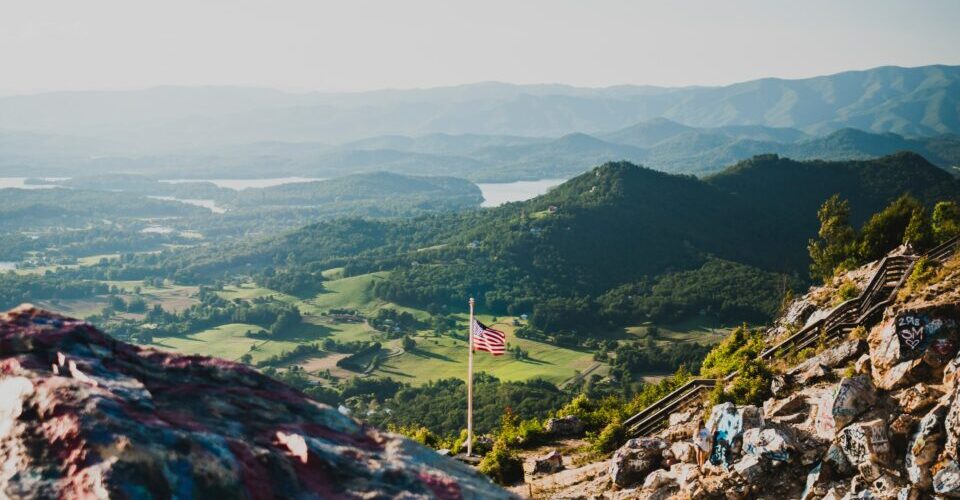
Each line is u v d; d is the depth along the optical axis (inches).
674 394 1035.3
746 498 669.3
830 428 669.3
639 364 6688.0
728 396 921.5
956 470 564.7
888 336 718.5
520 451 1114.1
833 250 2448.3
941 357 674.8
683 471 746.2
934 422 596.1
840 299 1278.3
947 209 1734.7
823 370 863.1
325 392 6501.0
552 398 5290.4
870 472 612.4
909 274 1037.2
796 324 1352.1
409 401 5708.7
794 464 667.4
